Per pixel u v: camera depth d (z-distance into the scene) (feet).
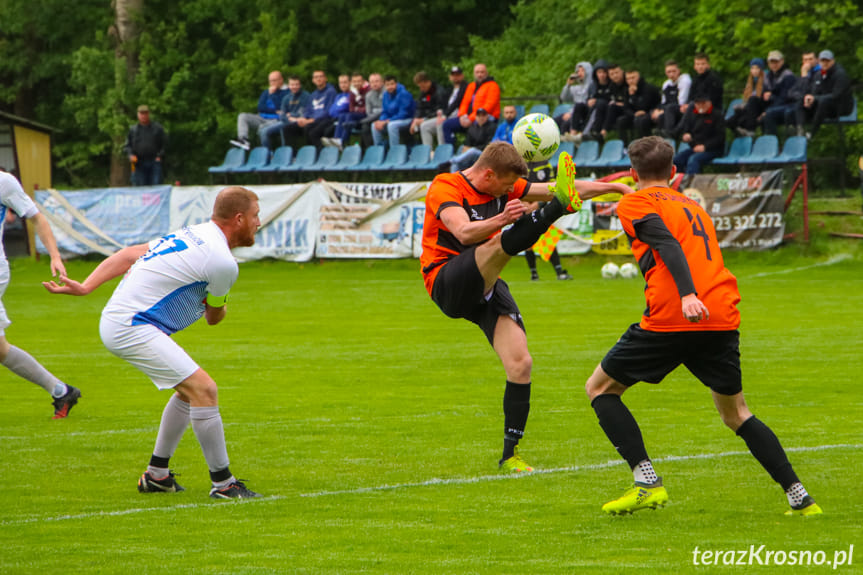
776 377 76.02
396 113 203.92
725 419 43.21
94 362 89.86
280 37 295.69
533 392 72.18
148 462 53.98
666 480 48.19
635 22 257.34
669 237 40.96
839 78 172.24
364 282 166.40
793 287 142.31
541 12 290.15
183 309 47.01
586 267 178.60
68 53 317.01
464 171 51.06
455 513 43.39
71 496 47.11
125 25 297.74
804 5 215.92
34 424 63.98
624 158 183.73
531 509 43.86
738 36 220.64
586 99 191.01
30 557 37.91
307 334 106.73
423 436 59.16
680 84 180.04
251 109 294.87
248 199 47.80
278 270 189.88
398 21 309.22
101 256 211.61
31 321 122.72
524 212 46.26
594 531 40.42
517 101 245.86
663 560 36.70
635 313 118.21
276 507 44.75
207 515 43.57
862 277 153.28
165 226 204.54
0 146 239.09
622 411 42.39
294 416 65.26
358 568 36.24
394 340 101.55
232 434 60.03
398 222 190.49
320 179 196.03
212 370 83.97
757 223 171.83
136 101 290.56
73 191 212.84
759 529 40.27
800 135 175.32
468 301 49.14
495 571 35.76
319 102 215.72
